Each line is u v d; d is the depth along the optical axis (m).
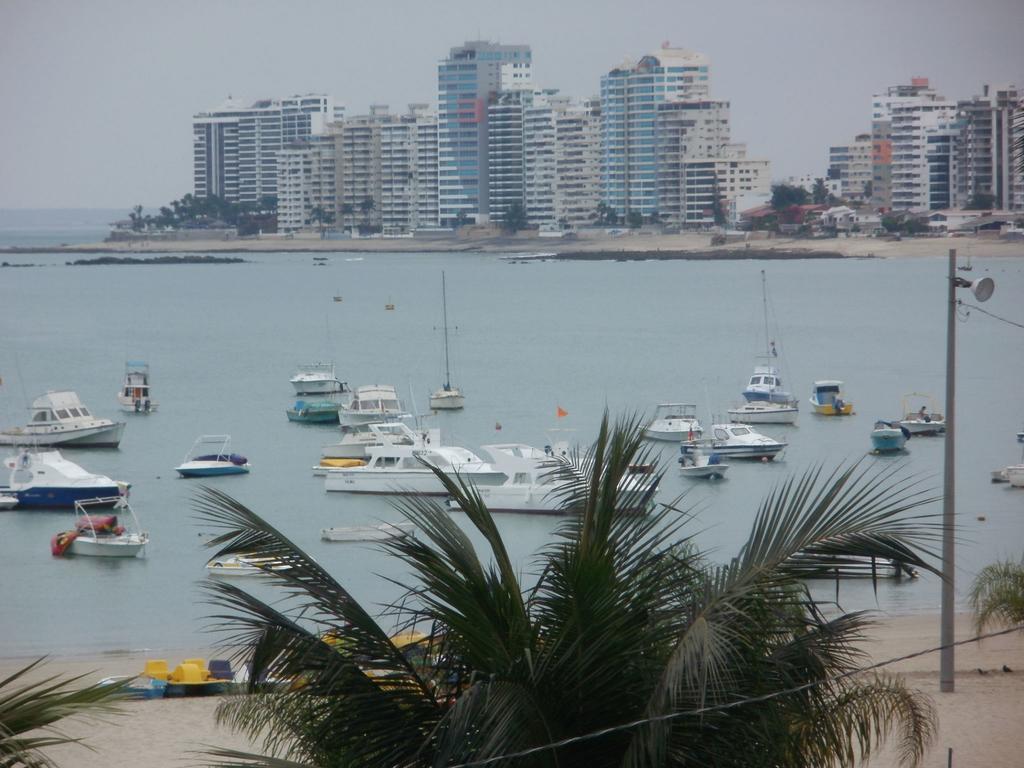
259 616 42.81
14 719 35.72
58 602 151.38
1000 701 93.25
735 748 40.28
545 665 39.59
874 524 41.09
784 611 43.62
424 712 42.09
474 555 41.91
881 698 51.62
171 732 90.62
